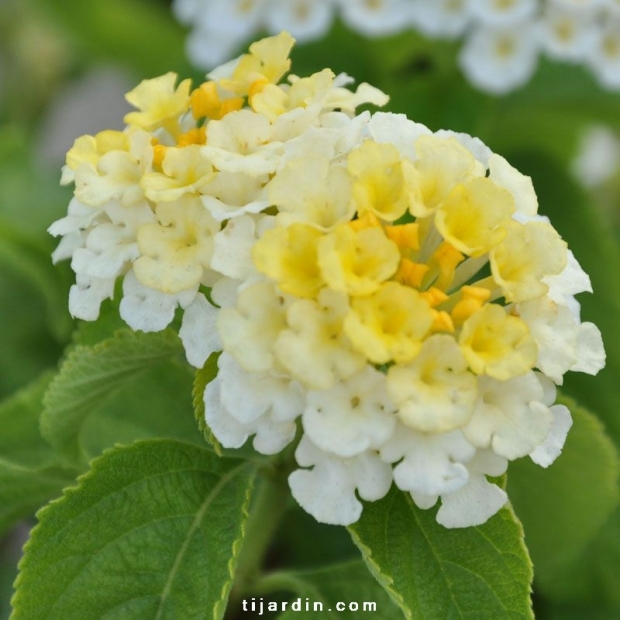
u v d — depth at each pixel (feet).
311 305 0.59
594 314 0.88
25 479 0.72
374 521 0.64
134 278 0.63
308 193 0.61
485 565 0.64
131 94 0.68
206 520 0.66
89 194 0.63
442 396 0.60
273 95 0.66
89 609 0.64
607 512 0.75
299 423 0.67
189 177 0.63
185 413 0.77
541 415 0.61
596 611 0.85
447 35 0.90
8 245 0.83
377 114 0.65
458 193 0.62
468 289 0.61
